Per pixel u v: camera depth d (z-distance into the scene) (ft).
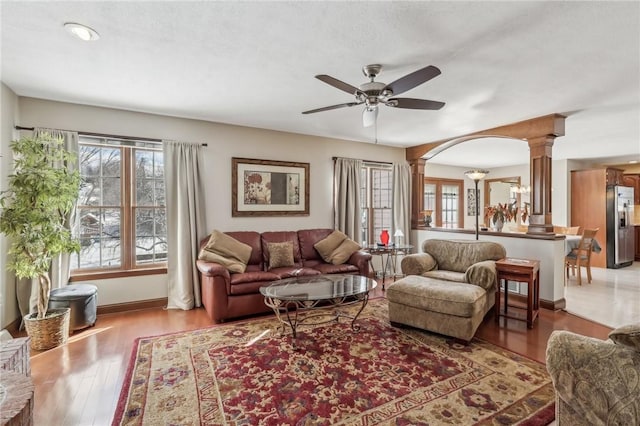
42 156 9.53
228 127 14.78
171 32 7.04
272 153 15.89
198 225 13.70
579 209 23.65
